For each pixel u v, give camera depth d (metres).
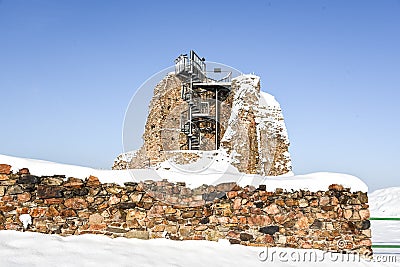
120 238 5.73
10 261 4.52
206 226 5.88
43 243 5.18
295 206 5.91
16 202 5.62
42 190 5.69
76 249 5.11
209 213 5.91
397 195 19.66
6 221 5.56
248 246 5.82
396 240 9.65
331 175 6.11
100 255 4.99
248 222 5.88
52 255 4.84
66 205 5.73
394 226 12.67
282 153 14.78
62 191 5.74
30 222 5.60
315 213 5.88
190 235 5.85
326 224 5.85
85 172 5.87
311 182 5.97
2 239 5.18
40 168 5.74
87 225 5.74
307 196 5.92
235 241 5.84
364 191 5.91
